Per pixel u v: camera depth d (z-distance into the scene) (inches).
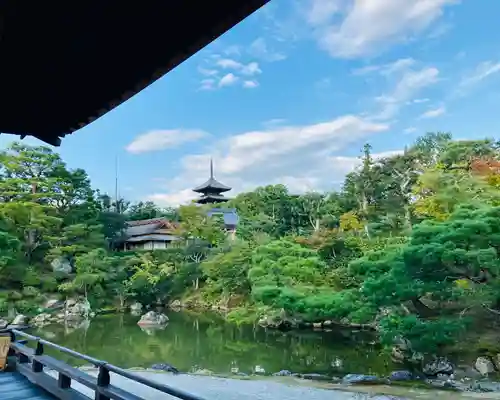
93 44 92.3
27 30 89.0
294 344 573.9
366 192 947.3
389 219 821.9
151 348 580.1
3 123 131.6
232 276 830.5
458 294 422.9
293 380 360.5
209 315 864.3
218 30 77.2
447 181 605.9
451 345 419.5
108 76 103.6
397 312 467.5
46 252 874.1
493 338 427.2
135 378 140.6
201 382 347.6
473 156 705.0
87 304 834.8
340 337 596.4
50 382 205.3
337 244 726.5
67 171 948.0
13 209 781.3
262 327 703.1
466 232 396.8
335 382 358.0
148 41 87.1
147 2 76.4
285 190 1147.3
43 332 690.8
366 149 991.6
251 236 965.2
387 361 466.3
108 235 1179.3
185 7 74.4
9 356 267.0
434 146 911.7
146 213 1620.3
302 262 636.7
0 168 881.5
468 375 383.9
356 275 533.0
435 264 410.0
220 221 1125.1
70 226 883.4
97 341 627.2
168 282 999.0
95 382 166.9
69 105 122.2
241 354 533.3
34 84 112.0
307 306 559.2
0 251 656.4
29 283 767.7
